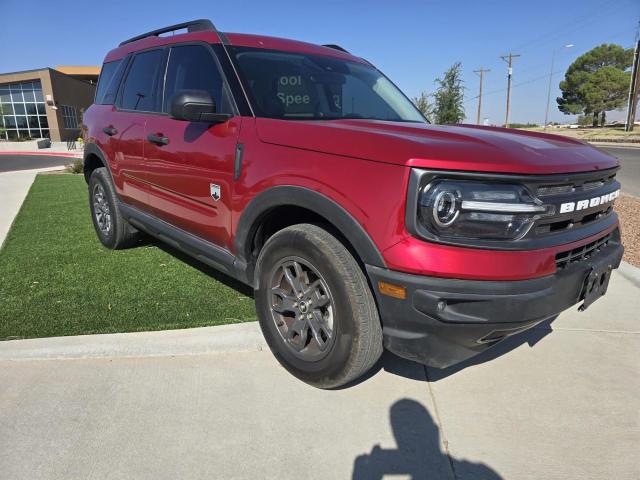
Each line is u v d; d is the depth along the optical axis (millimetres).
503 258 2064
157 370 2852
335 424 2414
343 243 2484
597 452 2258
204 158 3107
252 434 2328
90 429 2334
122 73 4531
